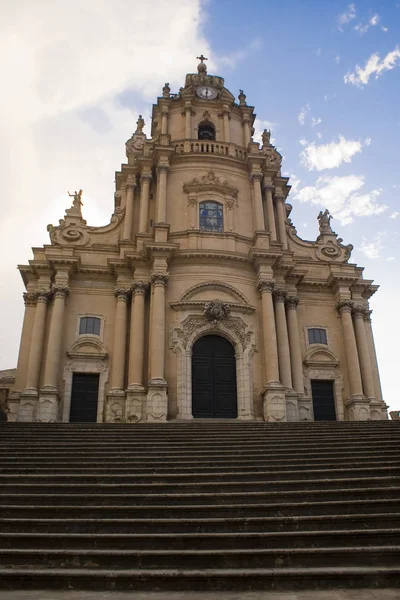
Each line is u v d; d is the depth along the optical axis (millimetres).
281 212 31703
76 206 30078
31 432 16328
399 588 7039
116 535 8359
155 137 34438
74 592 6906
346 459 12273
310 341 28344
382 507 9383
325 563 7715
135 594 6820
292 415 24906
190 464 12133
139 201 30469
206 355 25984
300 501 9828
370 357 28594
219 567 7664
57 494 10117
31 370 24578
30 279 27328
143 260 26750
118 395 24328
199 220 29156
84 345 26000
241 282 27016
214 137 34406
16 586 7160
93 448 13953
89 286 27297
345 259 31109
